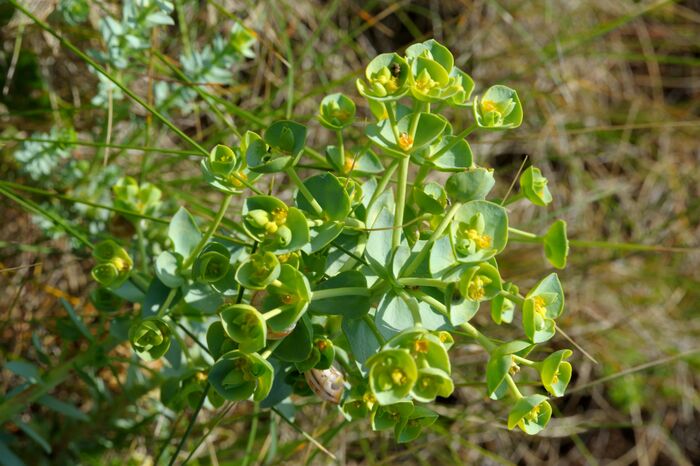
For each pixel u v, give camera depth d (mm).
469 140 616
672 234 673
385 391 322
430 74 359
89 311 496
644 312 645
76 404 496
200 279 357
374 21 555
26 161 456
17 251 490
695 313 664
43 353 414
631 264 650
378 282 354
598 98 703
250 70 564
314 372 365
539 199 374
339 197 354
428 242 347
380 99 352
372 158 383
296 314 338
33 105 505
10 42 498
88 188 472
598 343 623
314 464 509
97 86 485
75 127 503
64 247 496
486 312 556
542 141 652
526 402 341
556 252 354
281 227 341
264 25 548
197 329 412
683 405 659
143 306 367
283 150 356
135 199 429
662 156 704
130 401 442
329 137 565
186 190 515
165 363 441
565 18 686
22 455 467
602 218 669
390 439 547
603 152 691
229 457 505
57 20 484
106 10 467
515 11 664
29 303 490
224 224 438
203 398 379
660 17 734
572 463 653
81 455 468
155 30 486
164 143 525
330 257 363
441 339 356
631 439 669
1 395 456
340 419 510
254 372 335
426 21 662
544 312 349
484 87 632
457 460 527
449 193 354
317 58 547
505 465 501
